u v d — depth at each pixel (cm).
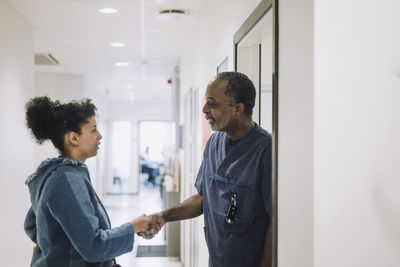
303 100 115
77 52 572
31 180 155
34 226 165
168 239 561
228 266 159
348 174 108
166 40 493
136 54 588
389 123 109
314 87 107
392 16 110
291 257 124
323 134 108
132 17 401
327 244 107
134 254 575
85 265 150
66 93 768
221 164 166
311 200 109
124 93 1088
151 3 358
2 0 334
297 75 120
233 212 157
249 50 220
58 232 146
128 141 1298
